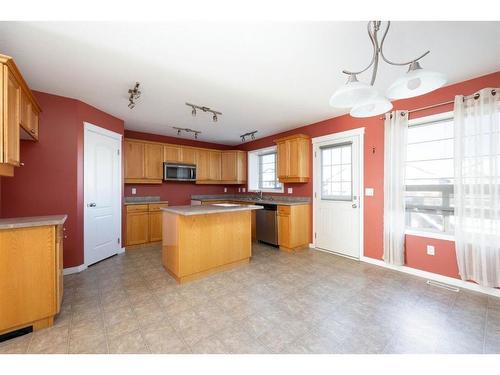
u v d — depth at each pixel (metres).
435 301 2.25
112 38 1.82
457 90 2.58
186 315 2.01
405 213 3.05
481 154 2.33
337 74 2.44
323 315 2.01
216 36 1.80
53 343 1.63
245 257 3.33
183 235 2.71
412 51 1.99
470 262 2.43
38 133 2.78
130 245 4.16
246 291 2.49
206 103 3.28
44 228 1.81
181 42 1.88
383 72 2.38
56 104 2.92
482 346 1.60
